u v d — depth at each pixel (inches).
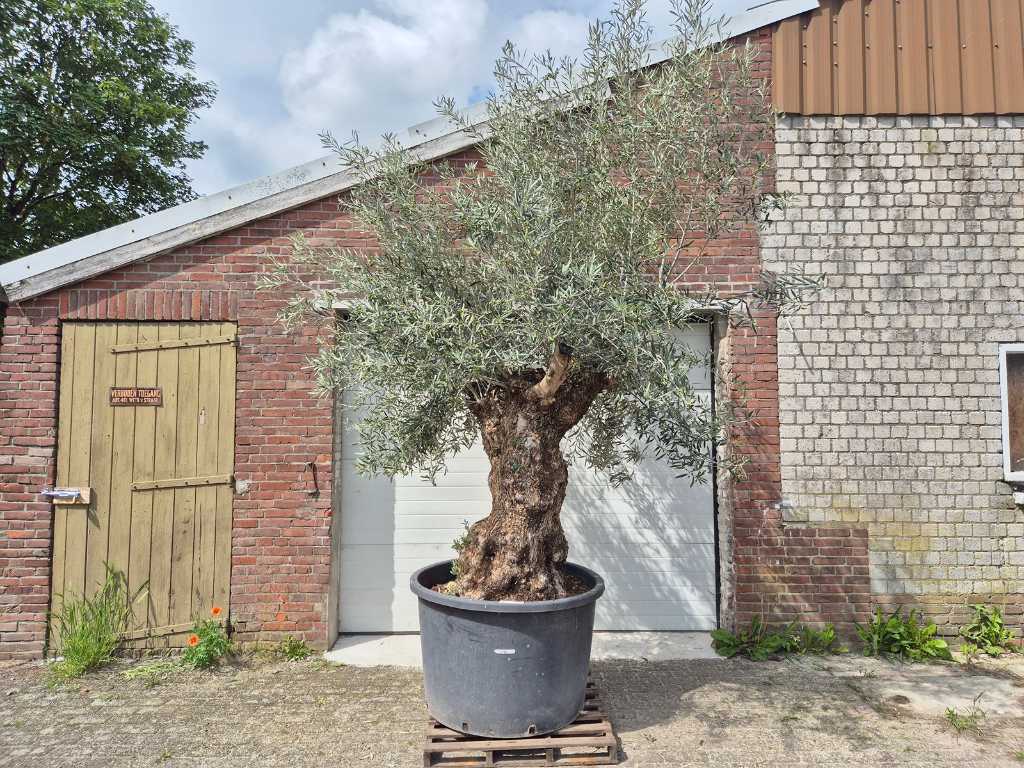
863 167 205.8
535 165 133.8
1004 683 172.2
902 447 200.2
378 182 153.2
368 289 131.5
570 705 137.0
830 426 200.7
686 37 139.8
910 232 204.4
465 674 132.7
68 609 185.9
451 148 198.2
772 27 207.9
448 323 118.0
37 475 188.4
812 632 194.4
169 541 191.3
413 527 212.4
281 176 198.2
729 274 202.5
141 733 145.6
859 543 198.2
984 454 199.9
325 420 197.0
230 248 198.1
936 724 149.7
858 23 207.6
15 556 187.0
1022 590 196.9
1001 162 205.9
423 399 137.9
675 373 114.2
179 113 482.6
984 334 202.5
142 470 191.9
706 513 215.3
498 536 140.9
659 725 149.1
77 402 191.5
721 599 209.5
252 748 139.3
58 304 192.1
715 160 136.9
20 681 172.9
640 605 212.8
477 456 214.1
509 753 133.8
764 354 201.8
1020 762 133.7
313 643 193.3
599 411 165.0
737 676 177.2
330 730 147.4
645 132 135.3
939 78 206.7
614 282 126.0
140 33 487.8
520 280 120.0
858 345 202.1
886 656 190.4
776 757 135.6
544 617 130.7
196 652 180.4
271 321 197.0
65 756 135.6
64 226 457.4
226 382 195.8
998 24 207.9
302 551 194.5
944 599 197.3
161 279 195.8
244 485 194.1
